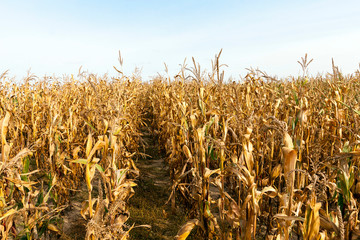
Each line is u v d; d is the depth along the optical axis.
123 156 5.04
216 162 4.91
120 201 2.51
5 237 2.89
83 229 4.34
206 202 3.38
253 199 2.39
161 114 8.45
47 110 5.98
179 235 2.94
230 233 3.23
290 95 6.29
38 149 5.71
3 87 7.97
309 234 2.15
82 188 5.98
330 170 4.10
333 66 4.98
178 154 5.35
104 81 10.23
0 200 2.81
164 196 5.73
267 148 4.30
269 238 2.85
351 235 2.43
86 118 6.09
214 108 4.34
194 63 4.66
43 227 3.55
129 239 4.06
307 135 4.28
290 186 2.20
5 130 2.83
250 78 5.92
